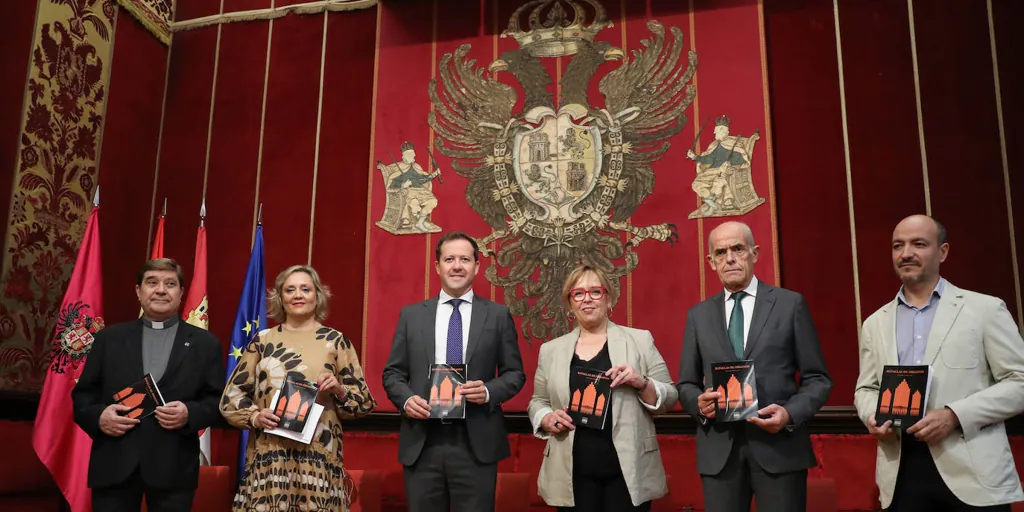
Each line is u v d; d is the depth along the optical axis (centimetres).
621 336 360
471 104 625
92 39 623
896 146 544
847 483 485
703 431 319
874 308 523
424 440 341
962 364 290
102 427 342
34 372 540
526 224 592
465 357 358
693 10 599
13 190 539
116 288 627
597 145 593
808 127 563
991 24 543
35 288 548
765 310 323
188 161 680
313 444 347
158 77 697
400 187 622
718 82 581
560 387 351
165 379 360
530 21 630
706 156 570
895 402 287
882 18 566
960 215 521
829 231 543
